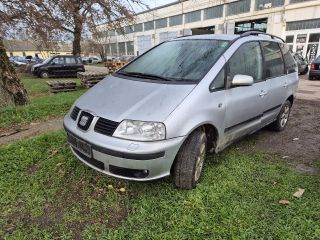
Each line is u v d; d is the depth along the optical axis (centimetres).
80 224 256
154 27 4784
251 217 263
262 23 3294
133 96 296
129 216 265
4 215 266
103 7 1141
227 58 341
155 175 274
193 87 299
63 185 314
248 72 378
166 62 364
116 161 265
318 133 516
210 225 252
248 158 391
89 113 291
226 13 3431
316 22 2394
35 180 323
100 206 280
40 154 390
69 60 1777
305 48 2508
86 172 339
